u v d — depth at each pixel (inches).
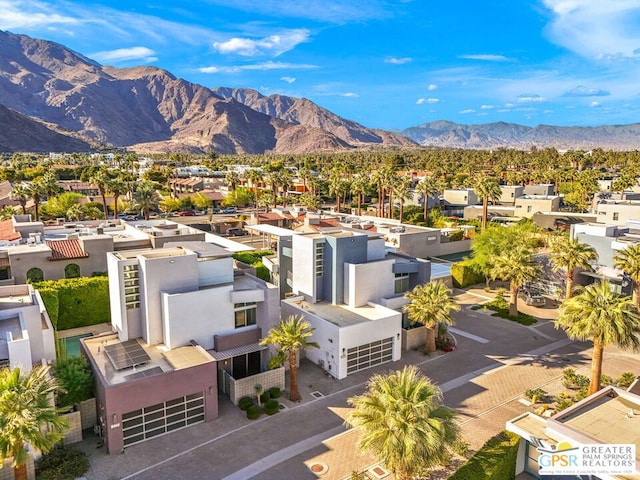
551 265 2354.8
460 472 919.0
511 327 1891.0
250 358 1423.5
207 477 1000.2
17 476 888.9
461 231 3284.9
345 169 6875.0
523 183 6619.1
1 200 4030.5
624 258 1946.4
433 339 1632.6
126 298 1336.1
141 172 6983.3
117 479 988.6
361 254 1744.6
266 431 1167.0
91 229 2532.0
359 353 1498.5
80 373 1140.5
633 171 6274.6
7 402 815.7
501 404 1293.1
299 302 1743.4
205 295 1347.2
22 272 2001.7
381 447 796.6
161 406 1141.7
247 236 3779.5
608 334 1179.3
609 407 967.0
